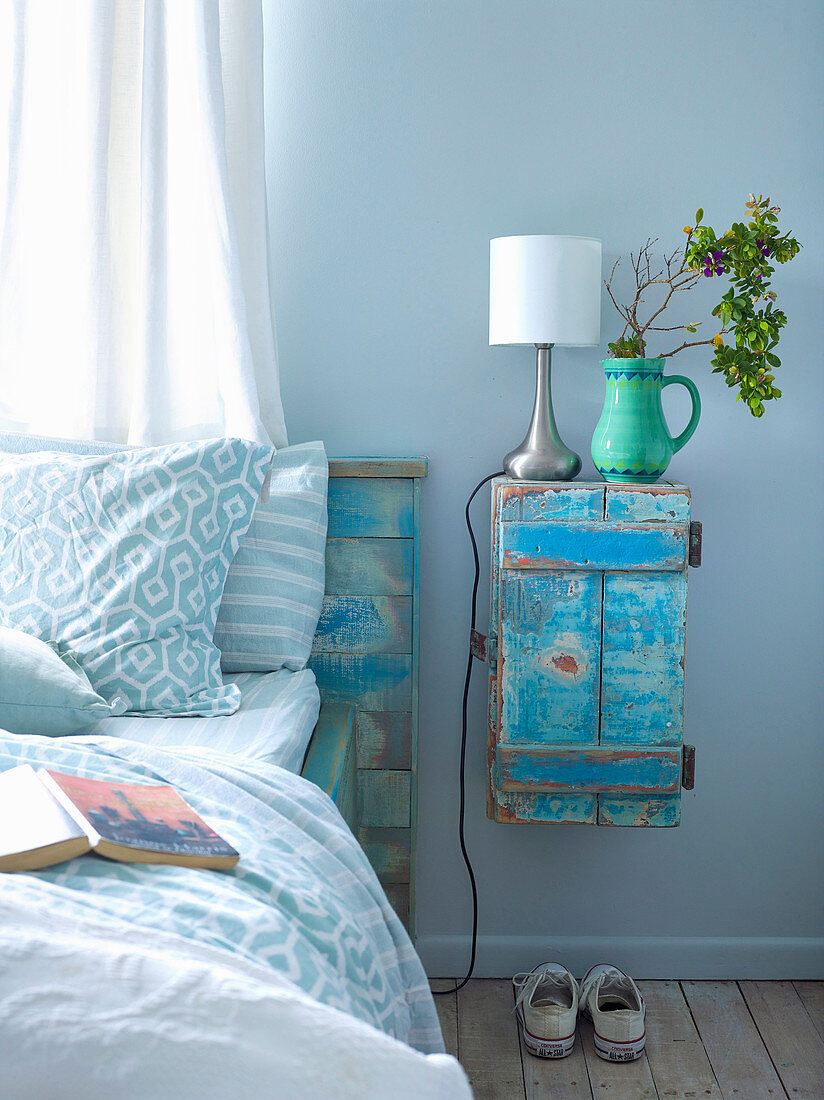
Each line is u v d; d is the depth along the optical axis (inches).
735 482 73.9
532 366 73.1
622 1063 65.2
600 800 65.1
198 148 67.6
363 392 73.9
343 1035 25.5
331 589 70.9
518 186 71.5
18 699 49.0
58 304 69.0
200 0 64.2
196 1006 25.3
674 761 63.6
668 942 77.2
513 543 62.7
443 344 73.1
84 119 65.7
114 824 34.0
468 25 70.1
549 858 77.0
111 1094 23.8
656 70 70.2
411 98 70.8
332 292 72.9
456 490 74.5
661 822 65.1
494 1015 71.3
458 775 76.7
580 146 71.0
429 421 74.0
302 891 34.9
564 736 64.1
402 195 71.8
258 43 66.6
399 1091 25.1
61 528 58.0
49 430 69.8
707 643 75.6
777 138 70.4
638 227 71.7
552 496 62.5
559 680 63.6
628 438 64.2
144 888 31.7
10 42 64.9
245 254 68.4
